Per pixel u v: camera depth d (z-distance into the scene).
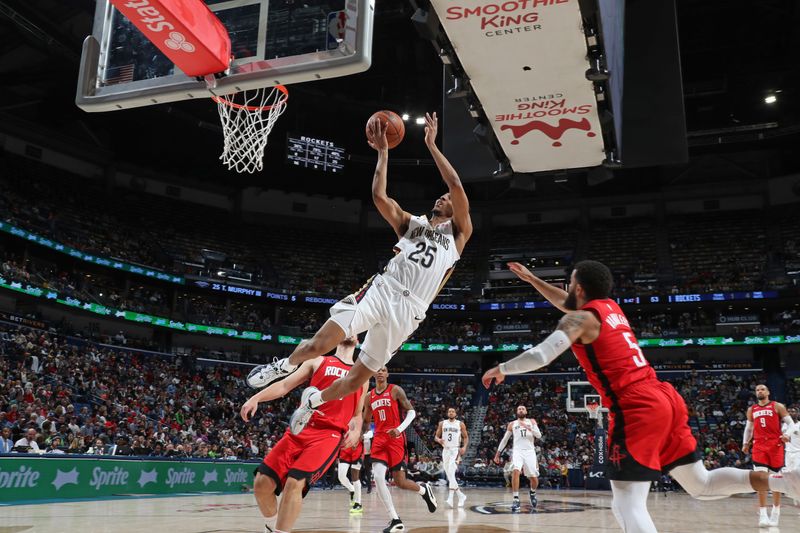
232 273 36.72
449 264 4.60
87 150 35.44
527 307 36.91
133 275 33.19
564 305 4.54
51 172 33.91
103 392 24.44
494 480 28.30
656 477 3.60
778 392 33.09
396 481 7.61
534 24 7.80
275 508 5.18
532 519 9.00
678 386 34.25
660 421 3.63
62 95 31.77
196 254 36.81
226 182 40.03
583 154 10.84
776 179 39.06
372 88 34.91
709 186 40.03
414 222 4.64
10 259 28.50
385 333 4.36
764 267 36.31
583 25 7.80
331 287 38.94
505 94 9.23
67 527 7.29
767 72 32.22
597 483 24.88
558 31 7.90
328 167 36.56
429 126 4.75
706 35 29.94
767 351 35.22
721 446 28.88
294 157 35.62
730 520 9.55
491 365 38.66
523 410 11.89
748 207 39.94
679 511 11.77
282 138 37.38
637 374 3.74
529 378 36.41
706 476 3.89
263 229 40.81
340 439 5.20
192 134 34.62
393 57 31.81
